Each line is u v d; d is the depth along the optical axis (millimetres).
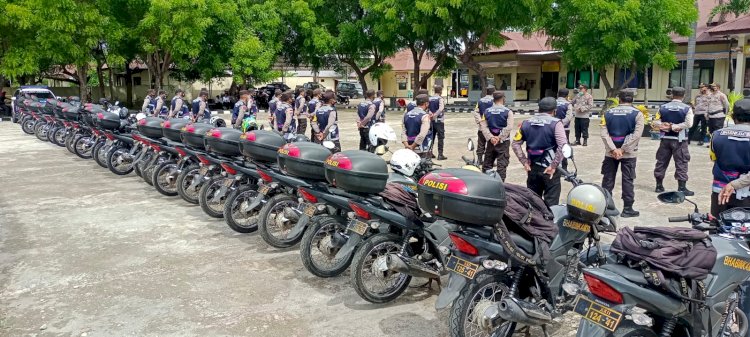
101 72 33062
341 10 32969
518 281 3910
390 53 31922
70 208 8344
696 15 22453
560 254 4105
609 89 25766
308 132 17766
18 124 22391
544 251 3902
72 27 23656
